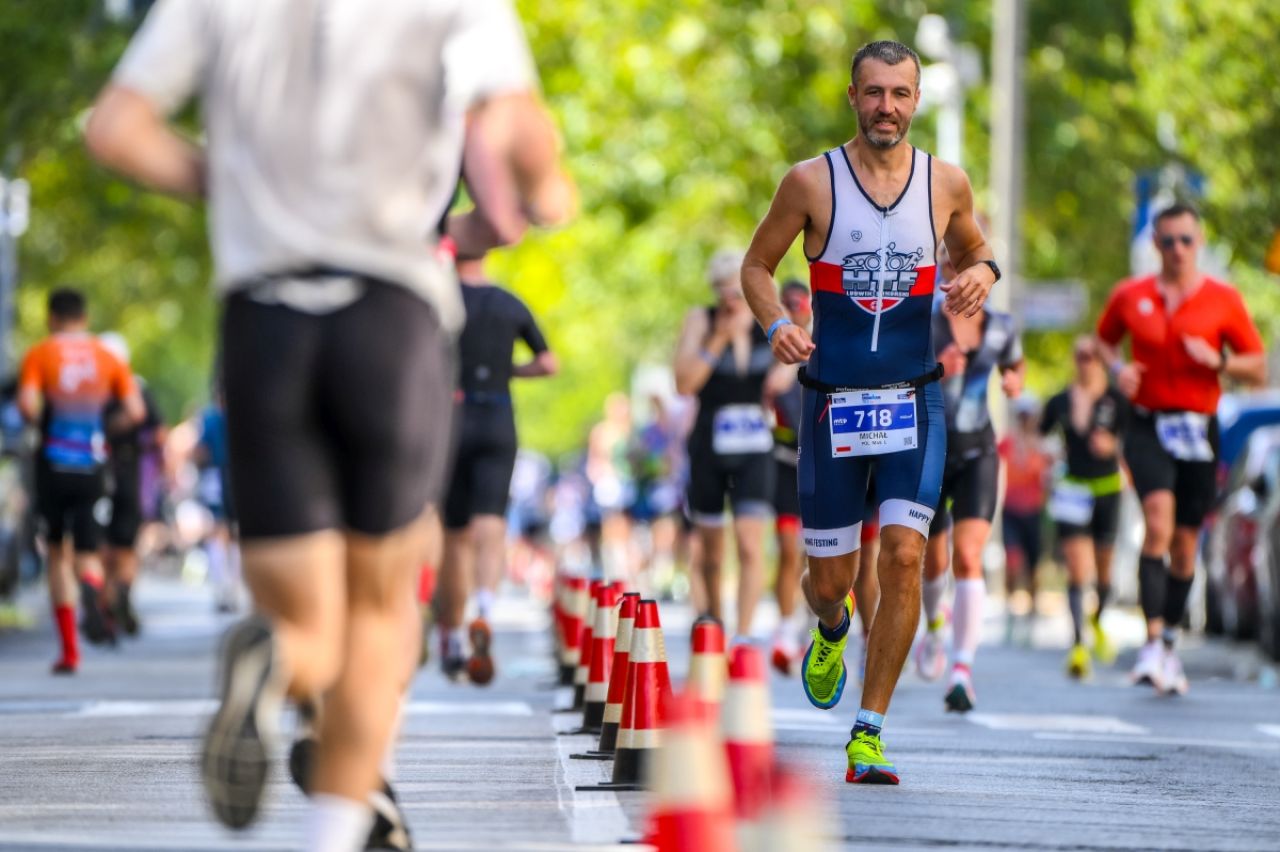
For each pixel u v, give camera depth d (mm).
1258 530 50312
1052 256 87500
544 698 33688
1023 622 55625
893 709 32531
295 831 17438
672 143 83375
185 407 160625
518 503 96438
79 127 74688
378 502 12758
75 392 41281
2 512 63156
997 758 25000
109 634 46688
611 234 92938
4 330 74812
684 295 94750
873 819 18609
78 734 27359
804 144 82188
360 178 12625
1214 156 60031
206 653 47562
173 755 24328
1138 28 62812
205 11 12703
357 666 12898
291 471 12609
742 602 36656
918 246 22297
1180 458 37250
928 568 33688
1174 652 37969
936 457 22156
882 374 22250
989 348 31469
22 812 18719
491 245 14977
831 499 22500
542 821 18062
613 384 185125
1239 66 59094
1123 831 18391
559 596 40750
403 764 23234
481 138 12391
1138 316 37062
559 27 86062
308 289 12586
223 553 68375
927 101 83438
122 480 52781
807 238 22609
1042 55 85062
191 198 13070
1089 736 28609
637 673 20750
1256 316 70062
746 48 82062
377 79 12625
